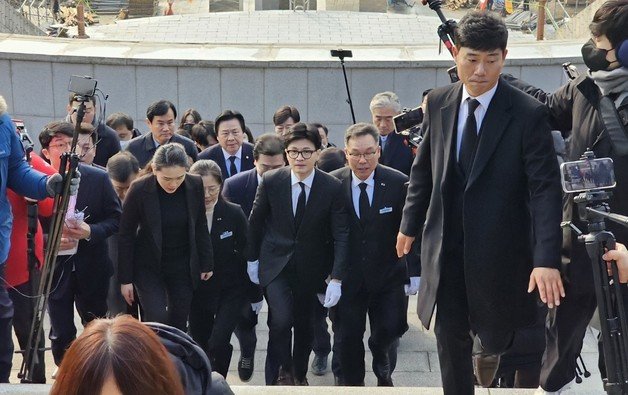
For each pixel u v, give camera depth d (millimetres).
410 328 9172
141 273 6941
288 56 14516
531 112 4430
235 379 8227
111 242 7770
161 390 2637
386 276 7082
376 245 7016
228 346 7352
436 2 6020
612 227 4652
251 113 14555
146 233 6848
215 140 10508
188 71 14398
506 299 4590
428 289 4684
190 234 6844
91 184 7066
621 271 4113
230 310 7305
